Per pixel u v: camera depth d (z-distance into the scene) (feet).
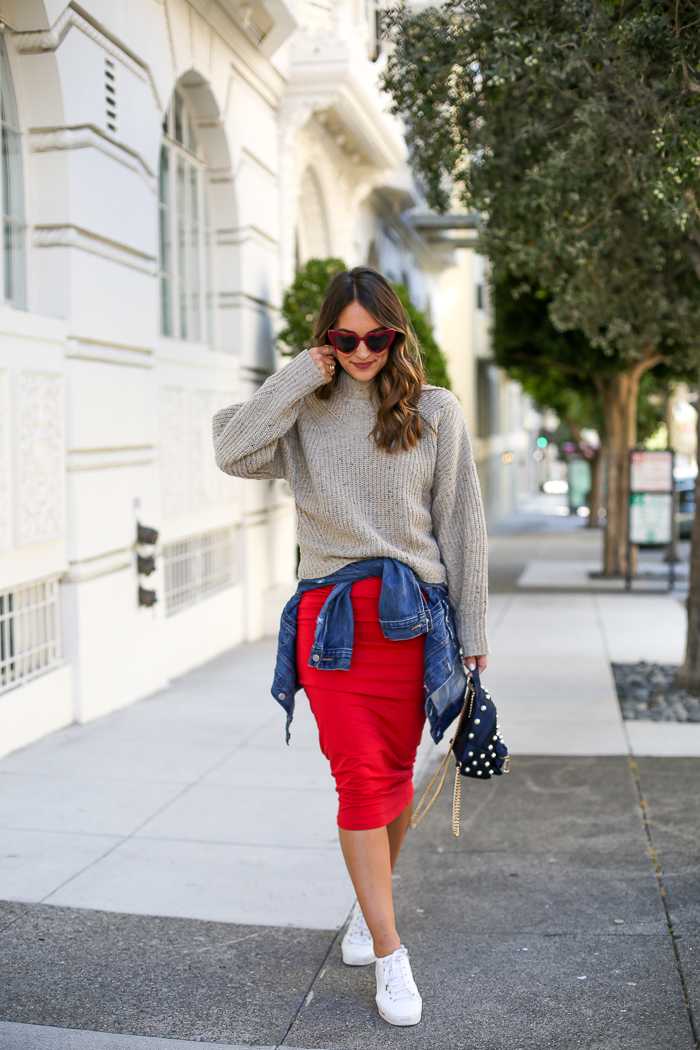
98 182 19.45
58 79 17.94
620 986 9.13
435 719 8.57
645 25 16.40
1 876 11.83
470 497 8.87
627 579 43.16
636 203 21.53
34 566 17.61
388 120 37.91
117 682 20.75
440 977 9.35
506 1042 8.23
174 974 9.45
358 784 8.50
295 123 32.48
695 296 32.35
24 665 17.89
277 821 13.80
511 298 46.83
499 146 22.34
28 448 17.19
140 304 21.67
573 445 106.73
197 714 20.25
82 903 11.08
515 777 15.90
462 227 60.64
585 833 13.23
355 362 8.18
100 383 19.81
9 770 16.20
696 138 16.44
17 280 18.22
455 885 11.55
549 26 18.75
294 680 8.90
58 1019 8.61
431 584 8.80
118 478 20.70
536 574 51.19
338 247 41.34
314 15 33.22
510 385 135.13
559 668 25.53
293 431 8.74
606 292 27.66
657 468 42.83
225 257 29.22
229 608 28.60
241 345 29.43
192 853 12.60
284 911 10.88
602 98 17.93
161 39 22.59
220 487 27.76
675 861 12.16
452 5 20.03
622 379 47.88
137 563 21.66
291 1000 8.96
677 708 20.63
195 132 27.50
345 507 8.44
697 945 9.92
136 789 15.25
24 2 17.13
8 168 17.94
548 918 10.60
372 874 8.57
